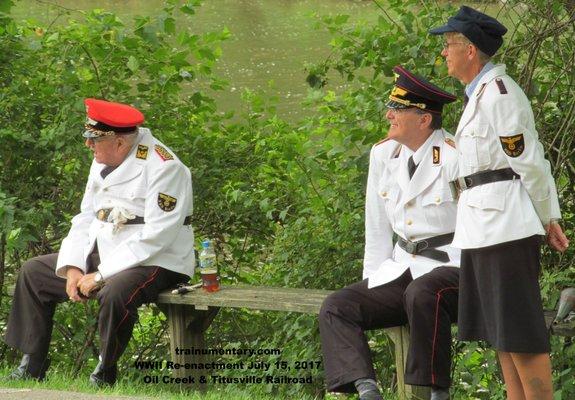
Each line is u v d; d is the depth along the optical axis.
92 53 19.81
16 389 14.46
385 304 14.49
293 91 39.47
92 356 19.36
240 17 72.38
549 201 12.61
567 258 16.70
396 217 14.96
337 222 18.53
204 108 20.70
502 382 15.98
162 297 16.78
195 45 19.97
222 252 20.83
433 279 13.97
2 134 19.14
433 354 13.80
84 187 20.00
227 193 19.92
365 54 18.36
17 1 20.72
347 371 13.81
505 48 16.70
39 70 20.14
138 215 16.91
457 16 13.13
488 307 12.77
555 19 16.38
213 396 15.65
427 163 14.73
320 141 18.56
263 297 16.38
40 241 20.03
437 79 17.55
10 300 20.17
